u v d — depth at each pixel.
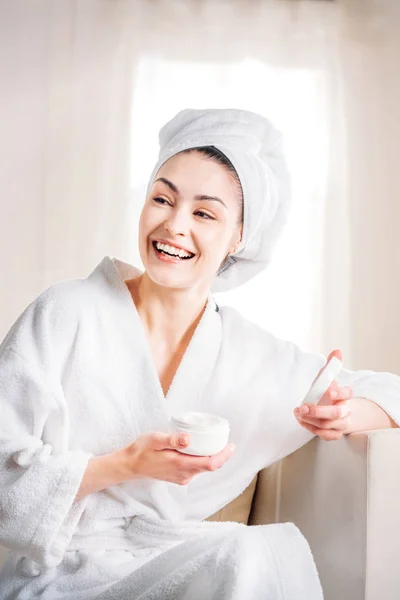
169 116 2.96
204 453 1.12
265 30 2.99
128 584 1.07
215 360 1.39
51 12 2.94
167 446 1.12
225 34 2.99
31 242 2.91
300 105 2.99
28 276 2.91
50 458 1.15
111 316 1.31
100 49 2.95
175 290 1.33
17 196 2.91
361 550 1.23
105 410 1.27
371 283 2.96
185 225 1.28
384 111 2.98
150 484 1.27
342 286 2.96
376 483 1.23
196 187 1.28
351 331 2.96
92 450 1.27
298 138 2.98
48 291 1.31
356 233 2.97
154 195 1.30
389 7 3.00
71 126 2.93
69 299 1.29
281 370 1.44
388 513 1.23
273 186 1.41
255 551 0.99
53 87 2.93
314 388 1.27
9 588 1.21
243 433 1.40
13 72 2.92
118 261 1.41
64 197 2.92
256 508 1.51
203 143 1.30
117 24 2.96
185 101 2.96
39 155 2.92
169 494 1.29
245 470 1.41
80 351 1.27
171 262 1.29
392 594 1.23
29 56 2.93
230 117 1.33
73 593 1.17
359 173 2.98
